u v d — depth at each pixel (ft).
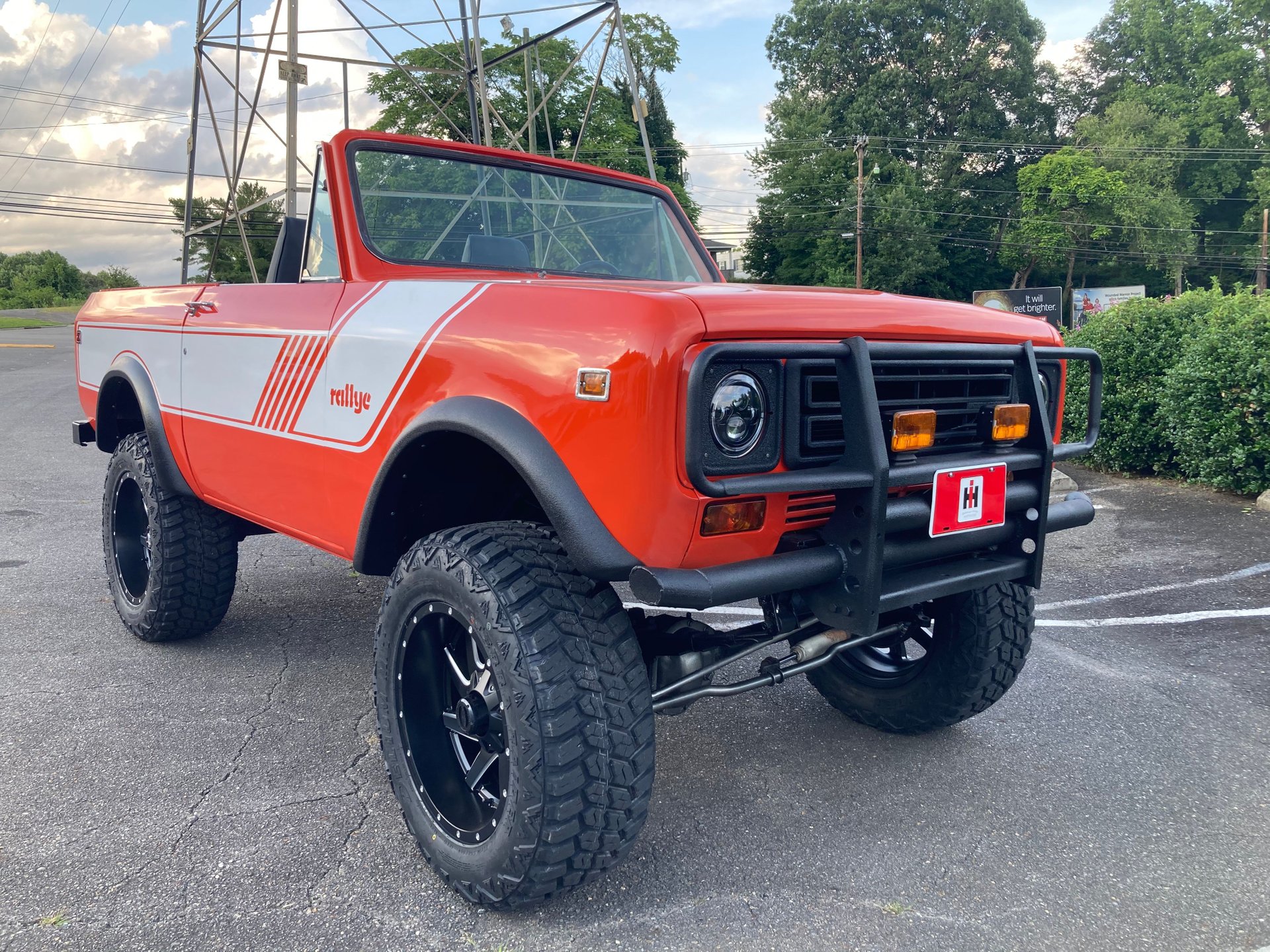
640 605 14.44
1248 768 9.68
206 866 7.64
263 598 15.57
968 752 10.06
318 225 9.92
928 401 7.18
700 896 7.36
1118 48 182.50
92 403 14.06
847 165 161.68
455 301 7.50
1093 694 11.66
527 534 7.02
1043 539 7.88
